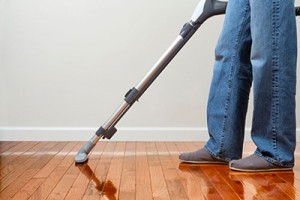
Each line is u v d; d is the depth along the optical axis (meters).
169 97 2.00
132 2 1.99
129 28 1.99
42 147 1.71
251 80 1.26
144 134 1.98
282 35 1.10
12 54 1.95
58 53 1.97
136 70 1.99
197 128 2.00
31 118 1.96
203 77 2.01
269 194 0.85
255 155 1.15
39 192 0.87
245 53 1.24
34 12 1.96
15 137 1.95
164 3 1.99
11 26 1.95
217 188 0.91
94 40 1.98
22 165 1.25
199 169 1.18
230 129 1.24
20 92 1.96
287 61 1.11
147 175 1.08
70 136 1.96
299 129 2.06
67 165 1.25
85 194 0.86
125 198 0.82
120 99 1.99
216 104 1.26
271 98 1.12
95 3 1.98
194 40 2.00
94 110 1.98
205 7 1.33
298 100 2.07
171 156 1.46
